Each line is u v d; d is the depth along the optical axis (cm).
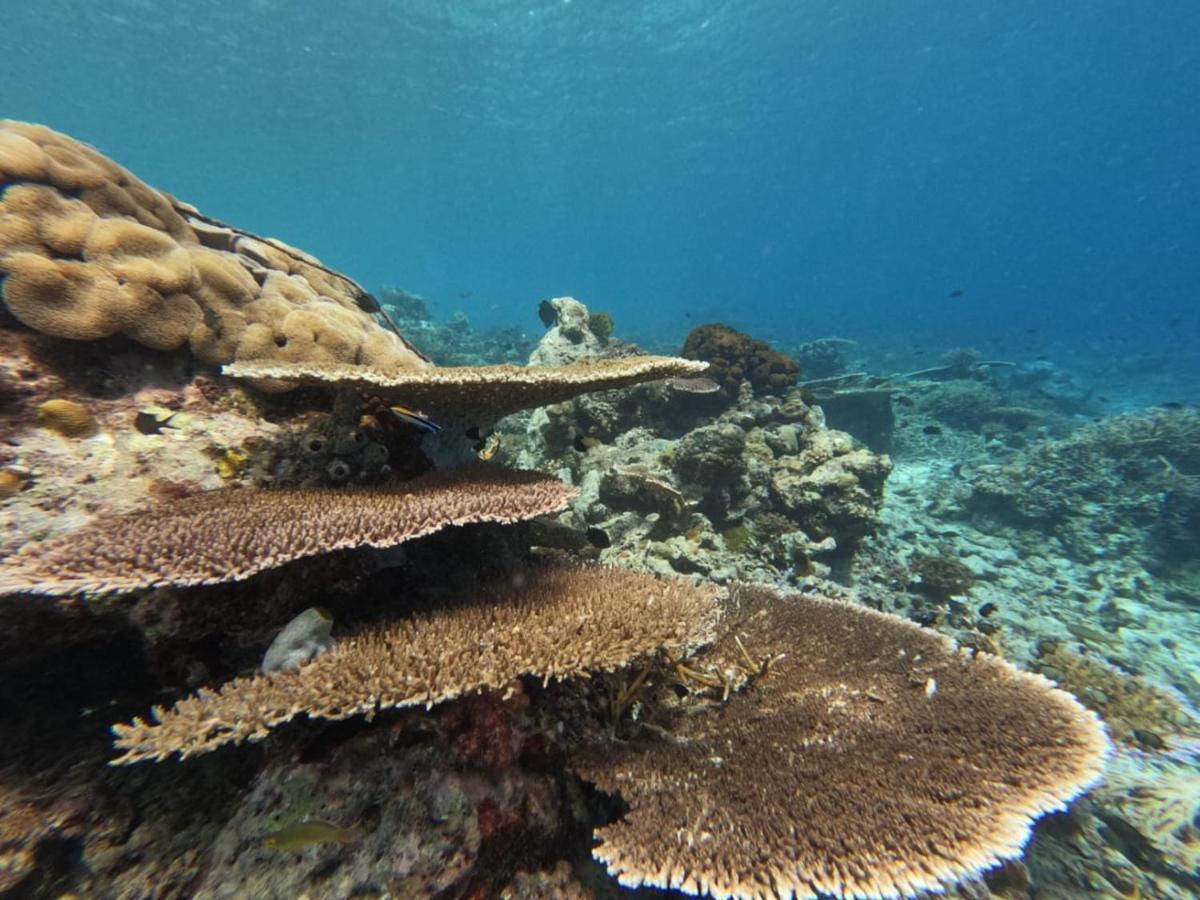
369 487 101
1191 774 123
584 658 78
